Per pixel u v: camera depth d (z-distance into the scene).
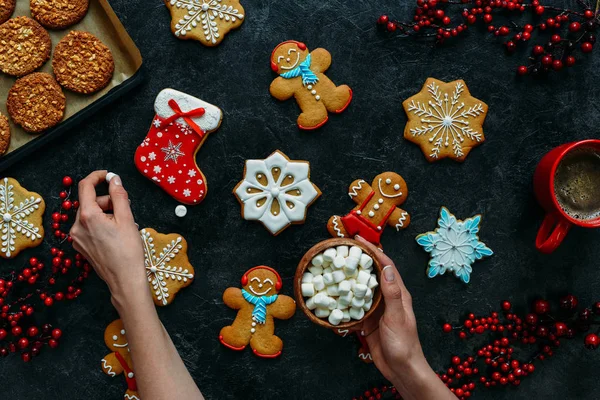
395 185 0.82
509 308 0.83
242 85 0.82
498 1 0.82
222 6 0.81
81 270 0.82
